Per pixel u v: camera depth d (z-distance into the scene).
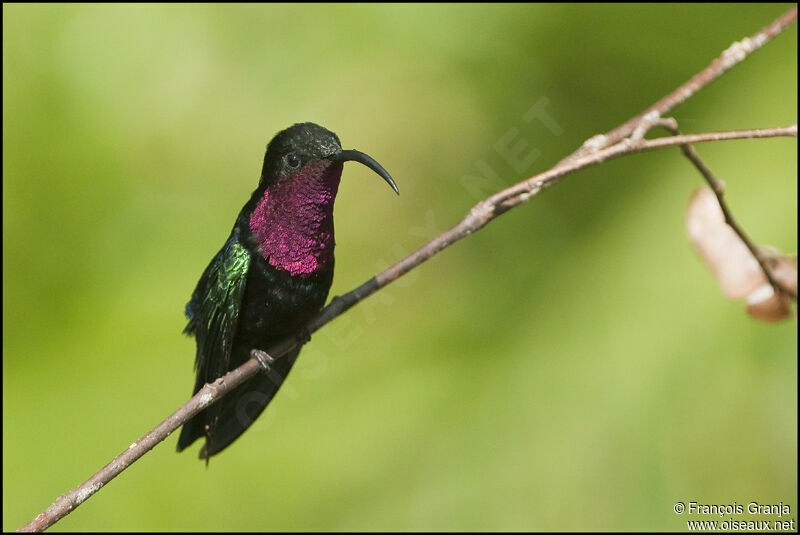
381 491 9.52
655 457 8.96
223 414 6.44
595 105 11.90
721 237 6.39
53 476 10.01
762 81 10.29
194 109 12.27
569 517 9.00
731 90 10.52
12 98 12.09
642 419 9.07
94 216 11.96
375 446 9.77
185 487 9.98
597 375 9.44
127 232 11.92
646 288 9.66
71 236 11.88
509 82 12.03
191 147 12.25
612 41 11.59
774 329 9.02
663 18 11.39
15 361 11.07
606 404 9.25
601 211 10.72
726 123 10.30
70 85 12.25
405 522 9.30
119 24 12.37
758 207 9.38
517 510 9.12
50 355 11.11
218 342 6.27
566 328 9.83
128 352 10.86
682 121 10.45
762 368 8.95
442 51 11.99
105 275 11.70
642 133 5.72
